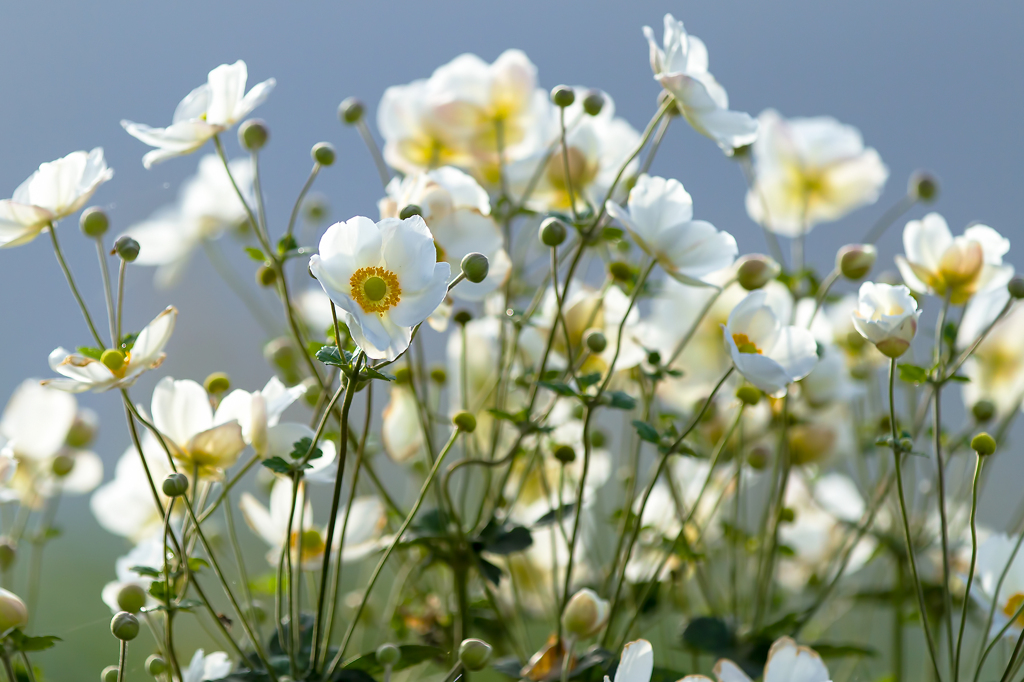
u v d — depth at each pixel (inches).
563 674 81.8
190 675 82.2
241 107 83.0
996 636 83.0
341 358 78.3
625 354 86.3
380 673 83.2
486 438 89.4
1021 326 89.7
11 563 87.4
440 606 89.2
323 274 77.7
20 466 88.7
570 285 88.9
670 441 84.9
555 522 85.4
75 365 79.6
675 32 84.9
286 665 82.1
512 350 86.4
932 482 91.2
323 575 80.7
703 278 87.0
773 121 93.0
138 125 82.7
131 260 82.0
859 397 92.4
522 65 88.6
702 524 89.5
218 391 84.5
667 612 89.8
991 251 85.4
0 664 83.1
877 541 92.1
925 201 93.2
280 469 80.7
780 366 80.7
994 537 84.7
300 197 83.9
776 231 94.1
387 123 89.5
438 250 83.3
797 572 93.2
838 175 92.9
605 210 85.3
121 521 87.3
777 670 79.6
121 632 79.7
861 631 93.4
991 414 88.7
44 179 81.9
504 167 89.0
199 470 82.0
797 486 93.7
